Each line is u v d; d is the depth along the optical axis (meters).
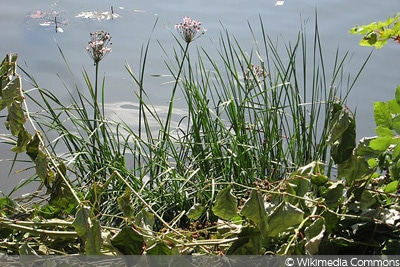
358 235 2.93
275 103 5.57
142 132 6.23
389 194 3.02
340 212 3.07
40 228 3.32
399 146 2.91
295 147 5.12
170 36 8.26
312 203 3.08
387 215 2.87
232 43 8.05
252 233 2.83
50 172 3.18
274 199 3.07
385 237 2.90
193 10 9.16
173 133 6.20
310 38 8.18
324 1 9.31
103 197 4.73
